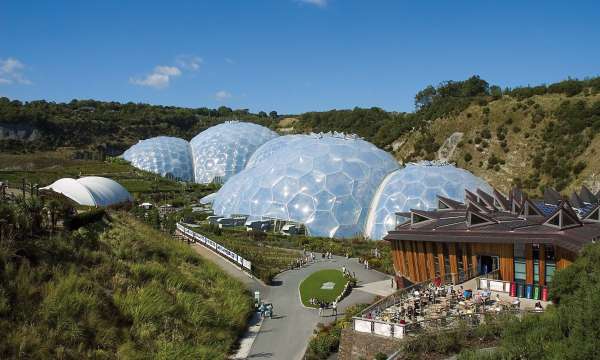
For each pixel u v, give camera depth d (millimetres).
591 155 89750
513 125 105750
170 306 32156
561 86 107625
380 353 26766
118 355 26531
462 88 157125
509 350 18828
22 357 23719
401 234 42500
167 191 102688
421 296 32906
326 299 42531
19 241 30547
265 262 54594
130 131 169875
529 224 37500
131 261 36719
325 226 69438
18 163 112438
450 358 25125
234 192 79750
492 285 35094
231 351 32281
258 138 125875
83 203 68438
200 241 62188
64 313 26922
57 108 170750
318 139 82812
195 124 193375
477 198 50094
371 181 74062
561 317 19359
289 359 31031
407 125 125875
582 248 29141
